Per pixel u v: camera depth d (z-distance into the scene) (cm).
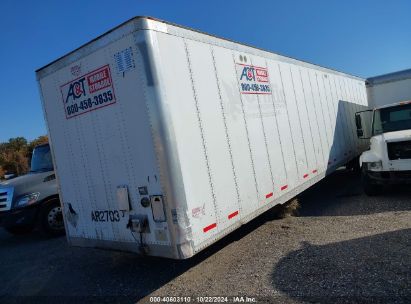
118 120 479
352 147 1112
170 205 437
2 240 1027
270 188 626
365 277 436
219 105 529
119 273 593
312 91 871
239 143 560
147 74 436
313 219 736
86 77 510
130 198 482
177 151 444
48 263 711
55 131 573
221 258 581
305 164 775
